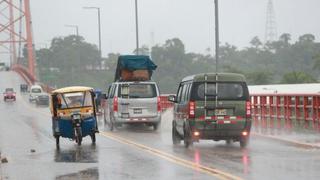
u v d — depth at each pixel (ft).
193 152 106.52
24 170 86.02
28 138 145.79
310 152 103.96
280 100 165.17
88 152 110.01
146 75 192.24
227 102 112.37
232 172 79.41
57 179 76.64
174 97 127.95
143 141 132.77
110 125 174.09
